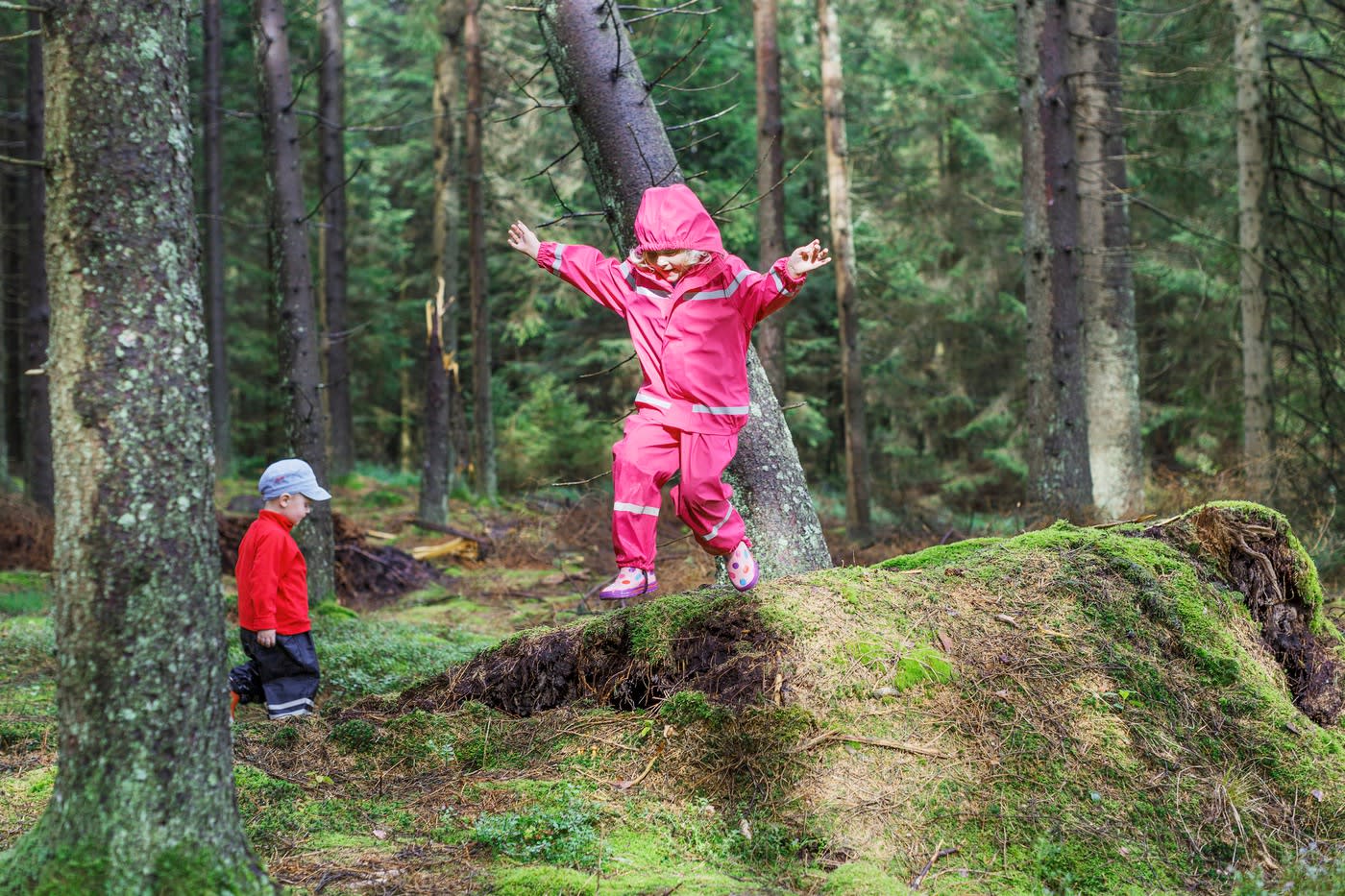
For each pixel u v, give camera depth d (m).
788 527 5.66
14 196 19.67
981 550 5.11
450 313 18.78
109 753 2.94
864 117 20.39
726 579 5.76
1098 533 5.11
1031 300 10.35
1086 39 10.89
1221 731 4.24
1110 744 4.10
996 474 21.98
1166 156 14.13
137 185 3.00
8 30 16.59
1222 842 3.85
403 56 26.88
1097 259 12.28
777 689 4.22
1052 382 10.18
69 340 2.96
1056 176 10.20
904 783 3.89
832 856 3.65
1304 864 3.63
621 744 4.31
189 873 2.96
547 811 3.85
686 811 3.94
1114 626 4.56
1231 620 4.79
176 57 3.11
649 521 3.75
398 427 34.22
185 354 3.07
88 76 2.95
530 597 11.42
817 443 22.59
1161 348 19.36
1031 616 4.59
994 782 3.91
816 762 3.96
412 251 30.59
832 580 4.74
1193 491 10.95
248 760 4.52
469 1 17.81
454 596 11.70
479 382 19.05
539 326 19.77
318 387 10.11
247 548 5.66
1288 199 12.70
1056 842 3.73
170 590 3.00
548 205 18.88
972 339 22.30
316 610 9.86
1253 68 12.05
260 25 9.99
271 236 10.22
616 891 3.27
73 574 2.95
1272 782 4.10
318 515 10.06
